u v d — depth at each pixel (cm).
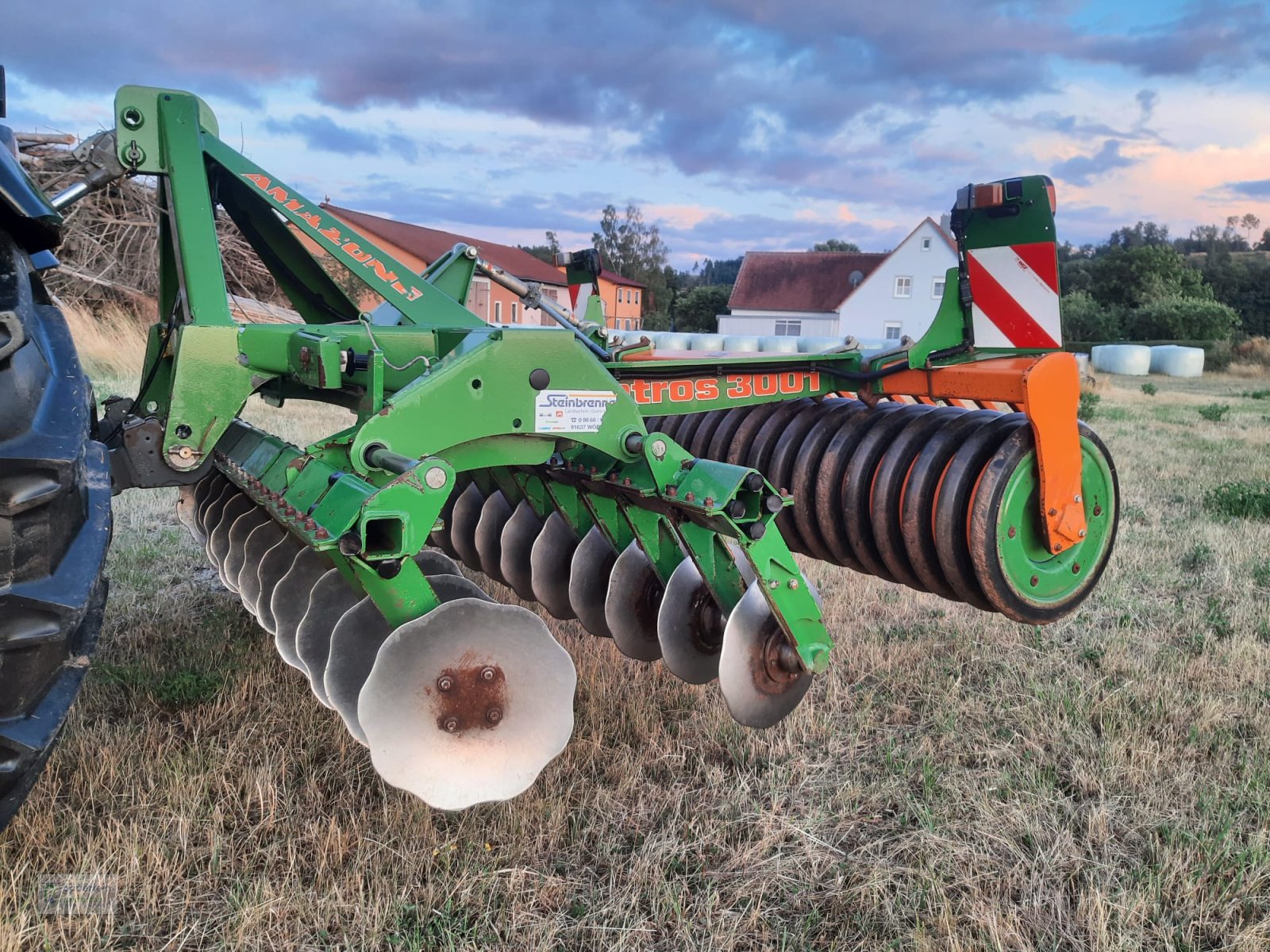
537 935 231
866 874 260
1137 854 274
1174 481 865
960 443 346
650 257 6625
